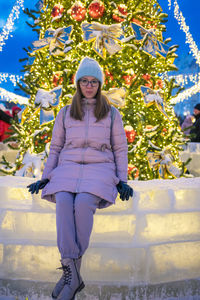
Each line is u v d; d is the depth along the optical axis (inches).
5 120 203.9
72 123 72.8
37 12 140.1
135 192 70.8
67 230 61.4
